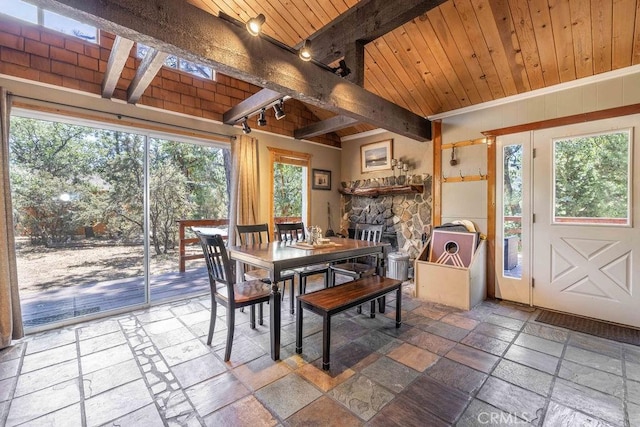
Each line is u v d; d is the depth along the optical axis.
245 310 3.18
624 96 2.81
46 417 1.60
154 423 1.55
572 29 2.66
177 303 3.40
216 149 4.09
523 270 3.42
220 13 1.86
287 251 2.68
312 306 2.13
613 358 2.21
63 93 2.77
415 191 4.42
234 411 1.64
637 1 2.34
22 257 2.74
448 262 3.67
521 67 3.15
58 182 2.89
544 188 3.28
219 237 2.14
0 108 2.40
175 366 2.09
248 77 2.07
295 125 4.89
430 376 1.97
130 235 3.29
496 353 2.28
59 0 1.31
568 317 3.03
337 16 3.04
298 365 2.11
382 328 2.72
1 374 2.00
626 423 1.55
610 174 2.90
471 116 3.87
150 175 3.50
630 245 2.79
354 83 2.88
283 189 4.84
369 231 3.64
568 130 3.11
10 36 2.52
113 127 3.11
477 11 2.77
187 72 3.65
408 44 3.31
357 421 1.57
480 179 3.79
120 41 2.12
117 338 2.52
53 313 2.91
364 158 5.33
